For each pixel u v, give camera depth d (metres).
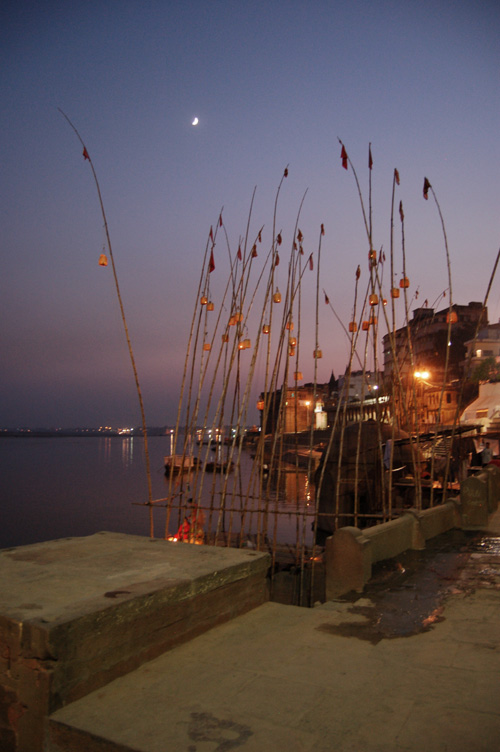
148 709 3.74
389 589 7.53
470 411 46.16
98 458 133.88
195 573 5.33
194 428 12.61
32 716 3.73
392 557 9.56
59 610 4.09
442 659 4.69
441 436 20.78
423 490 18.97
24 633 3.79
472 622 5.89
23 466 101.81
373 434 19.27
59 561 5.83
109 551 6.37
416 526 10.27
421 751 3.20
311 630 5.43
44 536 34.31
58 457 137.62
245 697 3.91
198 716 3.64
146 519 40.31
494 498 15.52
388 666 4.50
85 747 3.47
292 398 86.12
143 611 4.52
